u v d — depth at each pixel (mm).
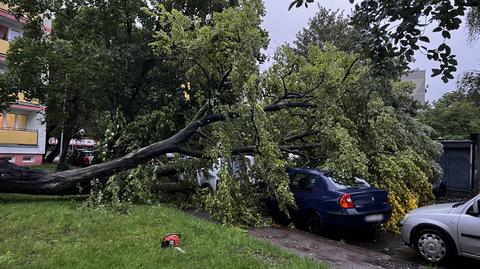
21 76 13656
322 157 11555
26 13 14750
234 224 9117
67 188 9953
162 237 6645
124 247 5996
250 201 10305
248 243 6688
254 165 10594
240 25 10227
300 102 11453
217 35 10312
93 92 13367
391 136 12398
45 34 14930
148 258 5457
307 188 9703
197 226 7574
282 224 10289
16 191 9453
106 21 14625
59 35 16188
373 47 4461
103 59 12961
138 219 8008
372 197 8984
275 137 11562
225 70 10812
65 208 9008
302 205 9641
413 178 11820
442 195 17734
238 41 10422
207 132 11227
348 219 8633
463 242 6844
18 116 27766
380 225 9766
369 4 4324
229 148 10242
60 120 18016
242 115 10203
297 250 7285
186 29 11070
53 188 9703
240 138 10922
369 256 7500
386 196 9273
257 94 10867
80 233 6879
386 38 4344
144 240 6445
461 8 3920
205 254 5824
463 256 6898
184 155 11453
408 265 7164
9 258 5320
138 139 12125
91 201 9453
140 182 10430
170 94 13219
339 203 8758
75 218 8008
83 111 17797
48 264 5109
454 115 31250
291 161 11695
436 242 7176
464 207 7039
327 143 10984
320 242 8211
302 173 10094
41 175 9781
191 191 11844
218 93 10633
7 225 7309
